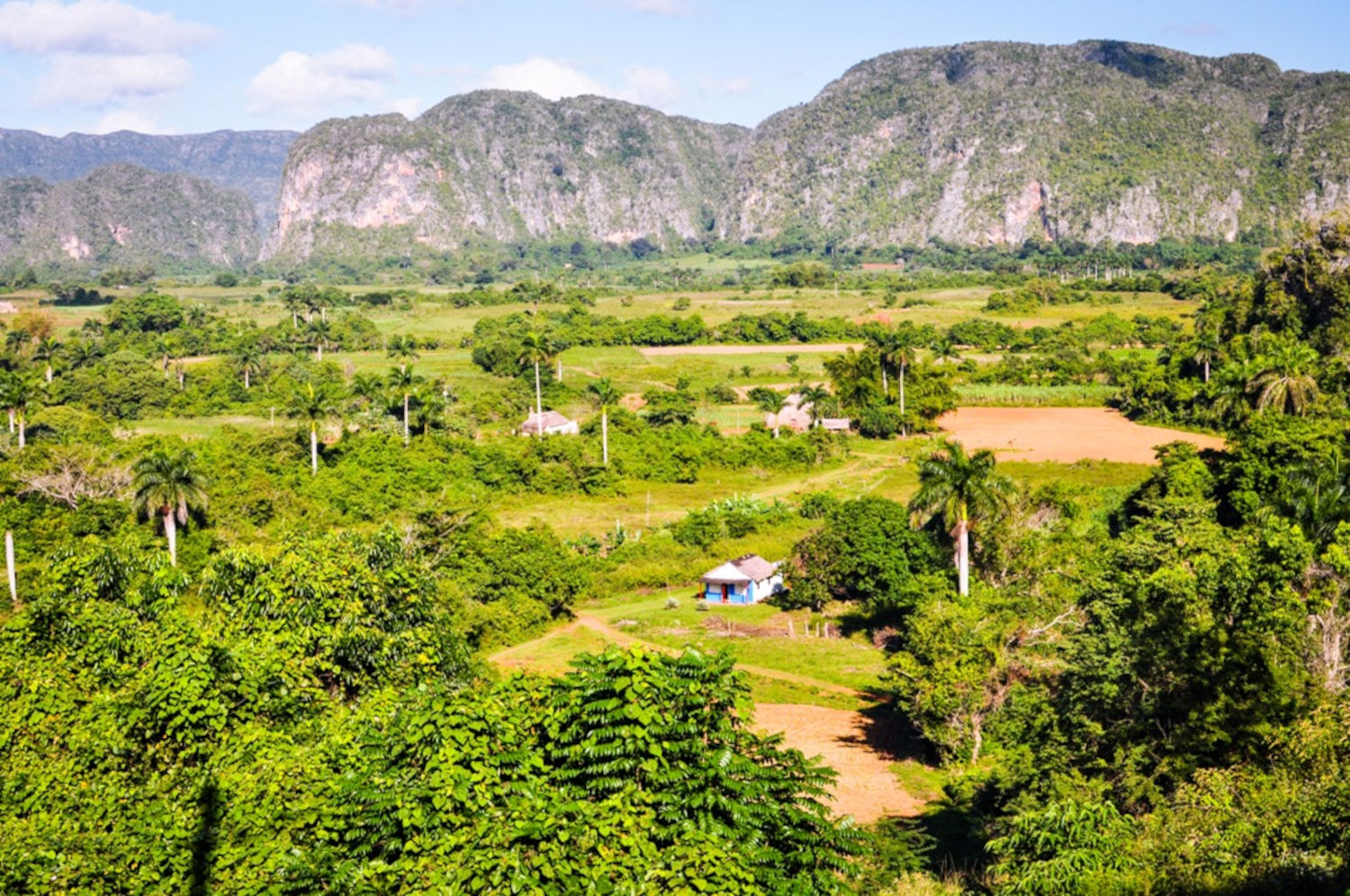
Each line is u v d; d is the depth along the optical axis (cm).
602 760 1504
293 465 7612
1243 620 2919
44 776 1728
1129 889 1806
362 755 1700
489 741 1561
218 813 1617
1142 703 2603
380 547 2655
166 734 1812
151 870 1525
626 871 1348
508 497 7794
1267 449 5847
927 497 4612
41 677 1944
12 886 1471
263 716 1988
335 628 2348
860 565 5219
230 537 5869
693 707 1559
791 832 1463
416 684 2369
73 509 6219
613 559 6325
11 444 7881
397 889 1359
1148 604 3012
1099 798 2355
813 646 4897
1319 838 1750
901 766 3503
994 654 3466
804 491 7975
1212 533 4275
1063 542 4931
